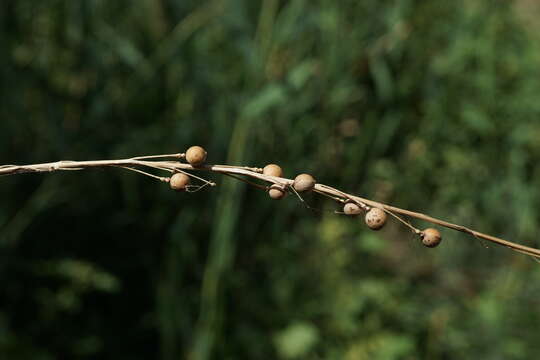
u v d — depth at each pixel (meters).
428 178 1.00
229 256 0.80
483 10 0.97
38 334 0.84
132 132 0.92
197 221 0.89
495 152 0.99
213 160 0.88
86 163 0.45
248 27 0.88
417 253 1.01
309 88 0.92
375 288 0.91
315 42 0.91
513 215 1.02
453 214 1.01
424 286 0.97
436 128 0.98
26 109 0.93
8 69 0.89
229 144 0.88
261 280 0.90
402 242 1.02
